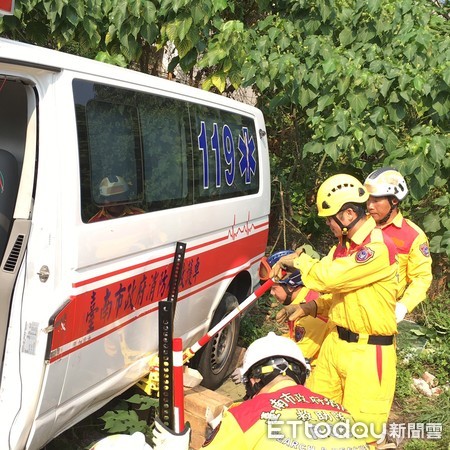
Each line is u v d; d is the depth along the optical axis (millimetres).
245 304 3830
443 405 4719
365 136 5707
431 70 5609
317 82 5820
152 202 3520
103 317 3053
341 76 5711
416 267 4031
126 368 3387
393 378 3311
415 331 5887
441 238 5859
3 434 2623
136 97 3453
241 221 4793
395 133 5957
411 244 4016
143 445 2445
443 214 5914
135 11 5414
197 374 4078
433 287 6547
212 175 4340
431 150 5406
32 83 2770
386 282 3162
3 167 2975
